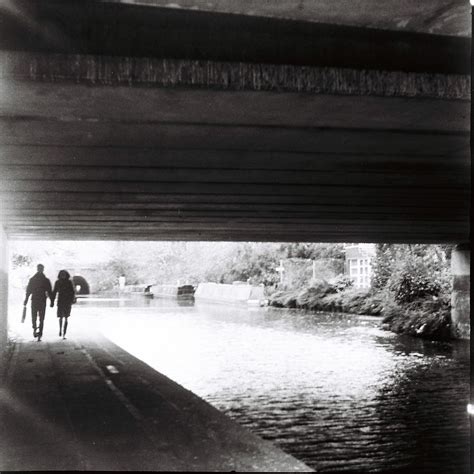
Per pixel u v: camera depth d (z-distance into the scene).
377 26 6.22
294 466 6.23
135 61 5.75
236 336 27.16
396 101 6.45
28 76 5.57
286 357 20.39
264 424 11.33
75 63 5.64
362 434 10.64
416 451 9.53
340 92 6.17
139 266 87.69
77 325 28.31
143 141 8.13
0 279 16.14
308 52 6.23
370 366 18.59
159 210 15.68
